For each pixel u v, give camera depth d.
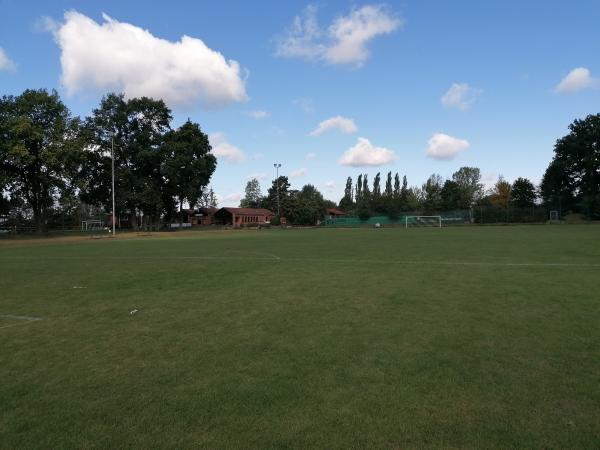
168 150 71.00
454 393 4.69
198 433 3.95
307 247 27.62
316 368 5.52
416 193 131.88
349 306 9.21
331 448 3.66
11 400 4.74
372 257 19.92
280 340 6.80
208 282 12.97
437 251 22.72
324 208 114.56
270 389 4.87
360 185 148.00
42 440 3.89
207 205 155.75
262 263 18.14
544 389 4.75
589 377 5.07
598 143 83.38
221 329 7.54
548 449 3.61
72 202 65.19
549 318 7.84
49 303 10.18
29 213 84.06
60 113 61.56
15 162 55.38
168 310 9.16
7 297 11.03
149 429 4.04
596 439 3.75
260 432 3.94
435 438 3.79
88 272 16.08
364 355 5.99
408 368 5.45
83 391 4.95
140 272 15.74
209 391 4.86
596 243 26.52
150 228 75.75
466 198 106.44
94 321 8.32
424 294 10.41
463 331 7.10
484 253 20.92
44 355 6.28
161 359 6.00
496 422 4.05
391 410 4.31
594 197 79.69
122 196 68.12
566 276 12.95
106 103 70.94
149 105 72.19
